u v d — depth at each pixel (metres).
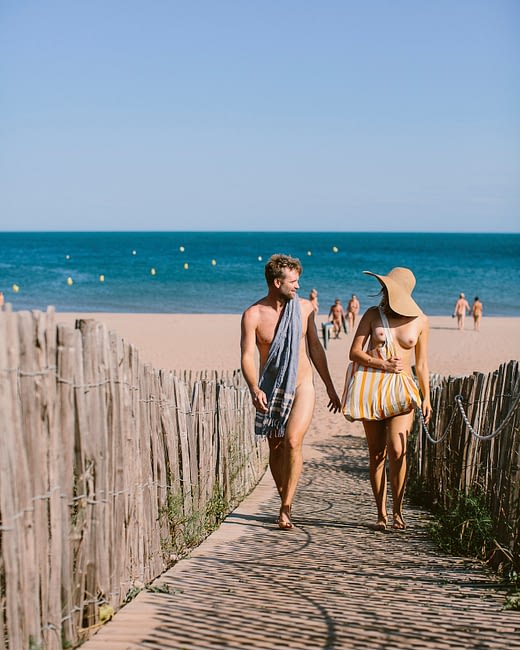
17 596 2.58
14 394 2.59
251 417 8.82
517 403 4.52
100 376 3.30
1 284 61.03
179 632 3.08
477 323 33.56
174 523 4.76
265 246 144.00
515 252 122.00
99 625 3.19
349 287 61.53
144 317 36.91
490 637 3.02
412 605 3.52
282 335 5.69
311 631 3.08
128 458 3.67
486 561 4.79
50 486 2.83
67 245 148.00
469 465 5.77
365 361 5.83
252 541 5.30
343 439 13.02
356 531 5.91
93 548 3.21
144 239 191.00
